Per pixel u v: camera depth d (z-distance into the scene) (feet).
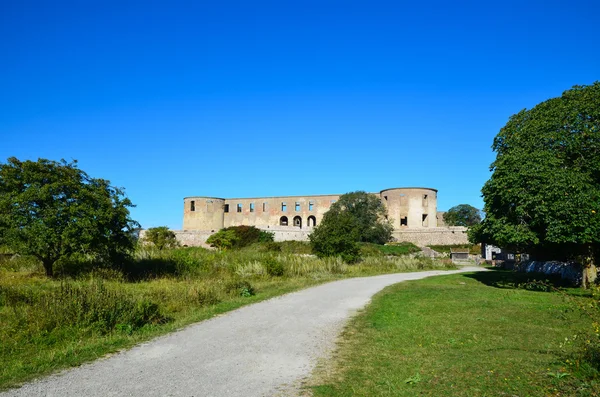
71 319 32.40
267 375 22.59
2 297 39.99
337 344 29.32
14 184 60.34
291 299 51.67
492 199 63.82
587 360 21.71
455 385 19.97
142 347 28.32
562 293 26.68
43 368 23.45
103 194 65.46
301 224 309.83
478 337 30.07
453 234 243.40
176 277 69.00
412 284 71.10
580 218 54.19
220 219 314.35
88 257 70.33
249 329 34.17
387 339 30.35
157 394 19.72
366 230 221.05
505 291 58.75
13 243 57.31
